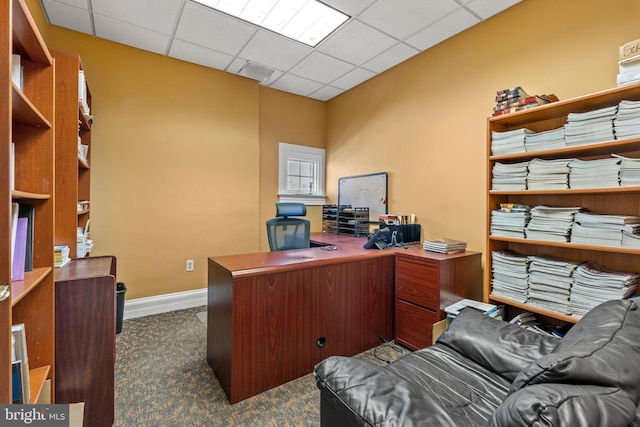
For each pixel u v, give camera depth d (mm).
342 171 3953
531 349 1271
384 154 3334
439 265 2059
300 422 1528
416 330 2203
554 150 1763
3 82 800
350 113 3812
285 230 2820
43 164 1225
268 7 2268
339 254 2244
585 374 695
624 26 1743
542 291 1820
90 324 1445
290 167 4023
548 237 1796
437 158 2775
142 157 2914
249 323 1711
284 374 1844
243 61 3105
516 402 628
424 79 2887
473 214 2496
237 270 1707
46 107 1215
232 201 3418
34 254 1242
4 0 806
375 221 3432
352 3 2209
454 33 2578
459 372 1294
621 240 1527
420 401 928
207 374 1938
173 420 1535
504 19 2287
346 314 2127
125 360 2100
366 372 1016
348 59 3049
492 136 2070
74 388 1415
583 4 1901
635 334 871
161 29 2557
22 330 1018
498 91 2135
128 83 2832
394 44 2762
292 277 1874
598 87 1839
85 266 1707
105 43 2723
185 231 3150
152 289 2996
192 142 3168
